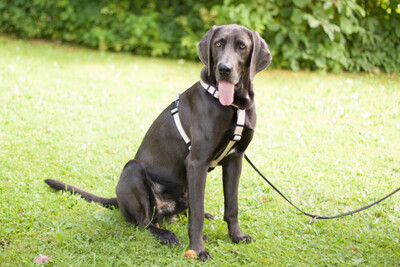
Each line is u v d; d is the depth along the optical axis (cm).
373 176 466
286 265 300
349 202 409
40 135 523
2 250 304
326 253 319
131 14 1026
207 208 393
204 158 307
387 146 551
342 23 908
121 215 364
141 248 315
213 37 307
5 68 796
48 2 1063
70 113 613
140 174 337
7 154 463
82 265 289
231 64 288
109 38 1027
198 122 308
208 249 321
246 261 306
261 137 575
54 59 918
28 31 1081
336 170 480
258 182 447
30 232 327
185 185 346
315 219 373
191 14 1023
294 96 766
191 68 930
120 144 529
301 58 945
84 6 1069
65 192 389
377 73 965
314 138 573
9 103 617
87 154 491
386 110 687
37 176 424
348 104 725
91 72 840
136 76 844
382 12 989
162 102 700
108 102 678
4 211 355
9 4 1101
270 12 915
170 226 356
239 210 386
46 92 688
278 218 372
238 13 900
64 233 322
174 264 293
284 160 501
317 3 902
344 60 930
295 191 430
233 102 302
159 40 1012
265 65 316
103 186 428
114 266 293
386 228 360
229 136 305
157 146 342
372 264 301
